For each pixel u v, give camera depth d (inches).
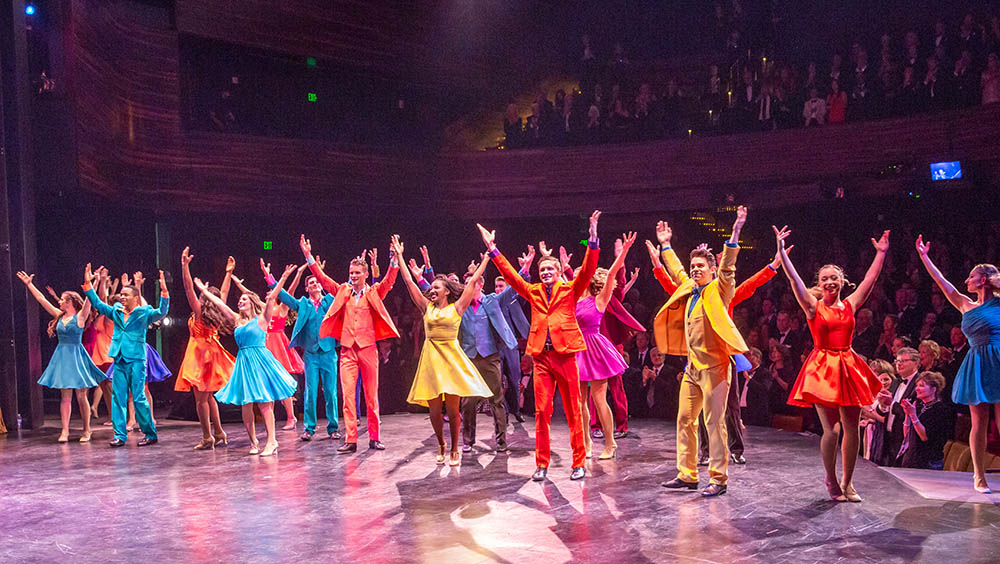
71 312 318.3
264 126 546.9
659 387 345.7
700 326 197.0
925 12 578.9
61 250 494.9
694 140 555.5
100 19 440.1
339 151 551.2
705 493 199.9
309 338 302.4
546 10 650.8
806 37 614.2
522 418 332.5
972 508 186.2
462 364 240.7
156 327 515.8
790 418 323.3
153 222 519.2
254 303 272.5
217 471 244.4
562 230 598.5
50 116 406.6
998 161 470.0
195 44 515.8
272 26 527.8
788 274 194.7
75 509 200.7
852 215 511.2
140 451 284.5
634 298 449.4
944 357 316.5
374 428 276.1
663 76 639.8
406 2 586.9
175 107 494.9
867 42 593.3
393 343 486.3
